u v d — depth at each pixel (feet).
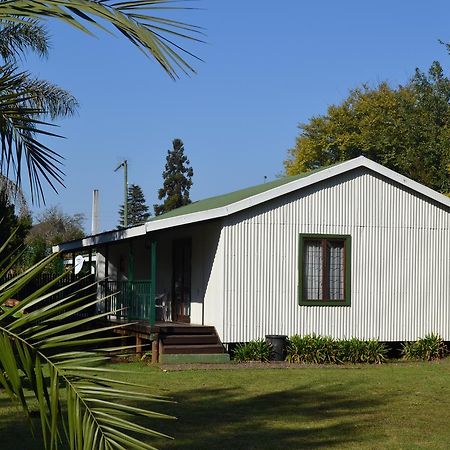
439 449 28.81
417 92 125.90
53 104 33.96
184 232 65.87
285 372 49.75
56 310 11.59
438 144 109.40
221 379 45.88
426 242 62.75
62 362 11.40
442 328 62.75
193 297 63.16
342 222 60.23
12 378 10.64
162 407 36.09
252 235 57.67
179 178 192.95
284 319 58.08
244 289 57.16
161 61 12.12
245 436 30.37
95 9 12.07
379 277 61.11
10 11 12.18
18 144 16.72
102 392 11.36
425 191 62.54
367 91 148.15
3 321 11.44
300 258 58.75
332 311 59.47
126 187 119.75
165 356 53.11
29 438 28.68
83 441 10.91
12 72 15.97
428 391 43.06
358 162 60.18
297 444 29.19
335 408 37.32
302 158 151.02
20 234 65.98
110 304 68.69
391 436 31.01
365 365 55.67
